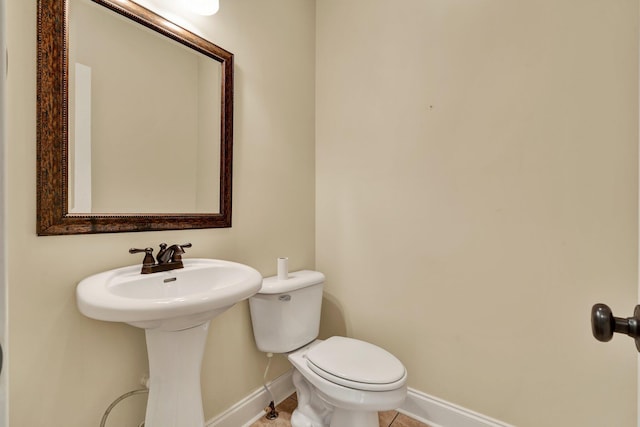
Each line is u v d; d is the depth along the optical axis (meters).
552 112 1.25
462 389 1.46
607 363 1.16
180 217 1.25
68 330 0.96
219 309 0.93
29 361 0.89
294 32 1.82
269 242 1.66
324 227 1.94
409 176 1.61
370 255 1.75
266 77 1.64
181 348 1.03
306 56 1.91
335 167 1.89
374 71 1.74
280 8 1.72
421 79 1.57
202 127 1.36
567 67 1.23
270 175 1.66
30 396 0.89
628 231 1.13
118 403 1.09
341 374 1.20
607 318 0.47
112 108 1.08
